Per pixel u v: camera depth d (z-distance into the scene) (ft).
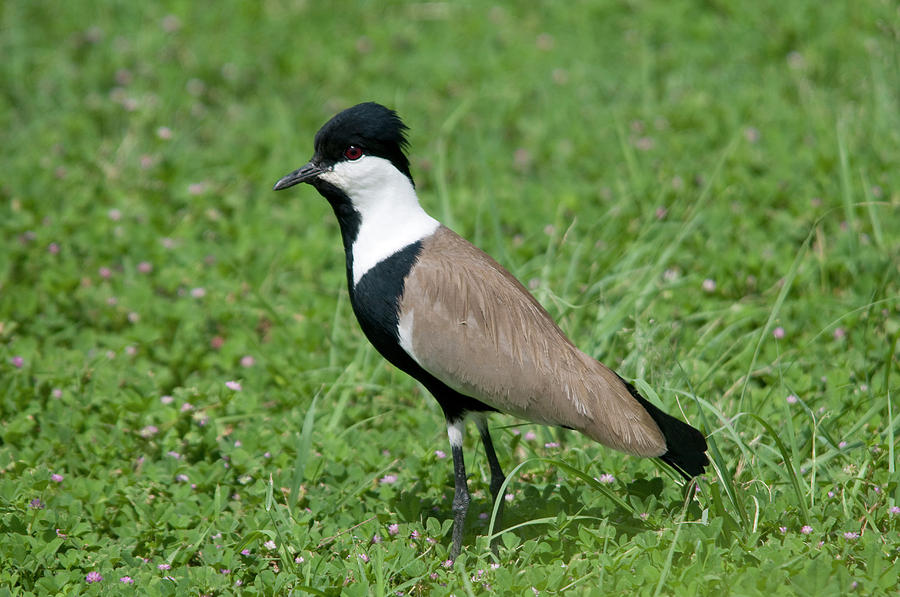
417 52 63.05
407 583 26.21
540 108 56.85
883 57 53.83
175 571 27.27
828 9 60.70
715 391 34.76
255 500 30.71
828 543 26.99
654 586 25.04
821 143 48.85
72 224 45.44
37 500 29.63
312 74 60.70
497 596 25.45
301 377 37.32
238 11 65.98
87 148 51.55
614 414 28.09
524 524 28.02
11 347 38.29
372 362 37.99
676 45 60.80
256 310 41.42
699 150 50.39
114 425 34.37
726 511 27.17
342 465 32.14
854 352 36.60
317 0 67.87
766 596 24.39
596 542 27.61
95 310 41.01
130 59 61.00
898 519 27.99
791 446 29.60
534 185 49.11
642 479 30.45
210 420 34.53
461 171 50.16
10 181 48.85
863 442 30.63
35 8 65.31
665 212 43.80
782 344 37.60
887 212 44.39
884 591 24.93
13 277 42.73
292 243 45.06
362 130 29.78
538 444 34.09
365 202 30.25
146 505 29.89
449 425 30.01
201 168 51.55
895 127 49.60
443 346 28.73
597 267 40.91
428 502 31.35
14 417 34.68
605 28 63.62
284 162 51.39
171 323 40.24
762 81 57.16
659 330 36.91
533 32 64.49
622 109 55.21
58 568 27.45
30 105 56.90
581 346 36.22
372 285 29.91
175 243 45.19
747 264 41.24
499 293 29.04
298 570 27.09
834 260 41.14
